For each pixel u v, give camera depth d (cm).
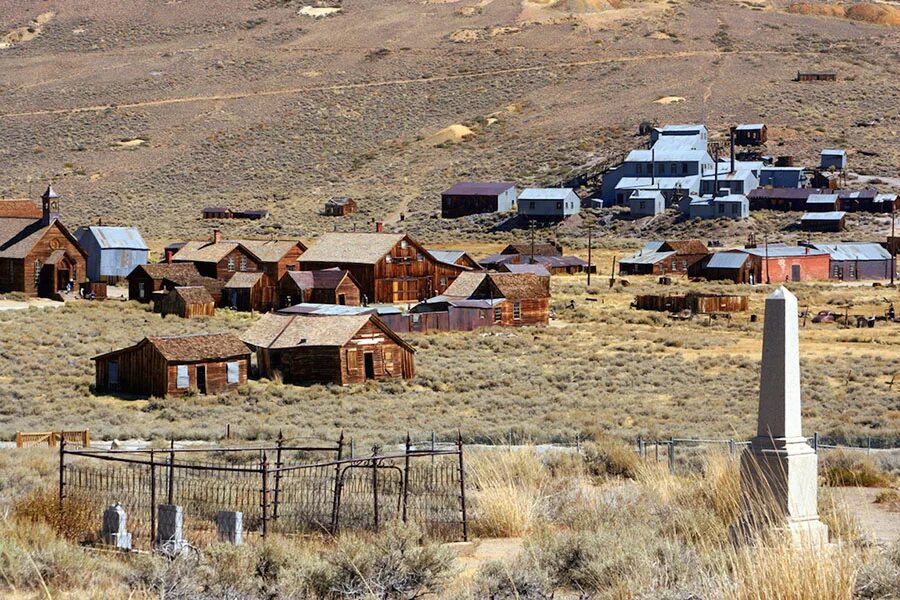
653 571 3244
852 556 3009
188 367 14225
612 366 16812
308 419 12800
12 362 15912
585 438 10312
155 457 8056
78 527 4509
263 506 4459
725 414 12544
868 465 6544
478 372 16275
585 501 5106
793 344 3525
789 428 3503
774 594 2789
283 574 3447
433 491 5556
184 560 3447
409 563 3491
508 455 6350
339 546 3684
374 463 4709
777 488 3450
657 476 5741
